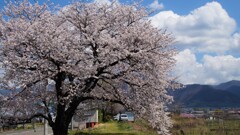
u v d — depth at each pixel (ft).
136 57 54.90
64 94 57.11
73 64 55.36
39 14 60.29
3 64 53.78
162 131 60.34
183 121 129.08
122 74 57.47
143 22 61.11
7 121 57.62
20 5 60.18
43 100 59.41
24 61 53.21
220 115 165.58
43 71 55.06
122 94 60.54
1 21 58.54
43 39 53.06
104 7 61.05
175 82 60.90
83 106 72.84
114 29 61.46
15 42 53.47
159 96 59.16
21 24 55.36
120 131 108.06
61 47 54.65
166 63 58.75
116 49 55.47
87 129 118.93
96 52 57.72
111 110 170.91
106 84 62.90
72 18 60.54
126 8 60.49
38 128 166.81
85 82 57.62
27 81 53.88
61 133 58.44
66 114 58.85
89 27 57.88
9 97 55.93
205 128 119.24
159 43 57.77
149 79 57.82
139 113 58.65
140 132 103.04
